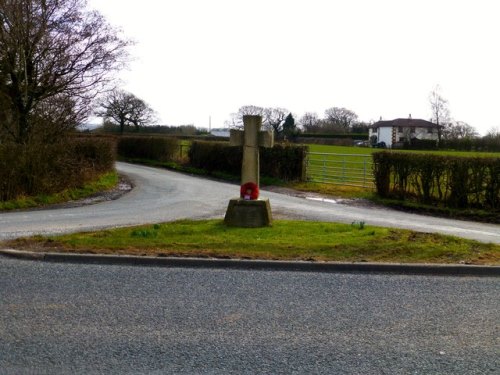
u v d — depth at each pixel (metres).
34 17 20.98
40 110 21.38
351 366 4.45
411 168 16.72
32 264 7.79
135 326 5.29
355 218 13.25
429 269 7.77
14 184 15.48
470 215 14.71
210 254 8.20
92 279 7.04
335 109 108.12
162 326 5.31
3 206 14.45
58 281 6.89
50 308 5.78
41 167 16.34
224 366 4.40
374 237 9.43
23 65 20.91
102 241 8.96
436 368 4.43
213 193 19.42
